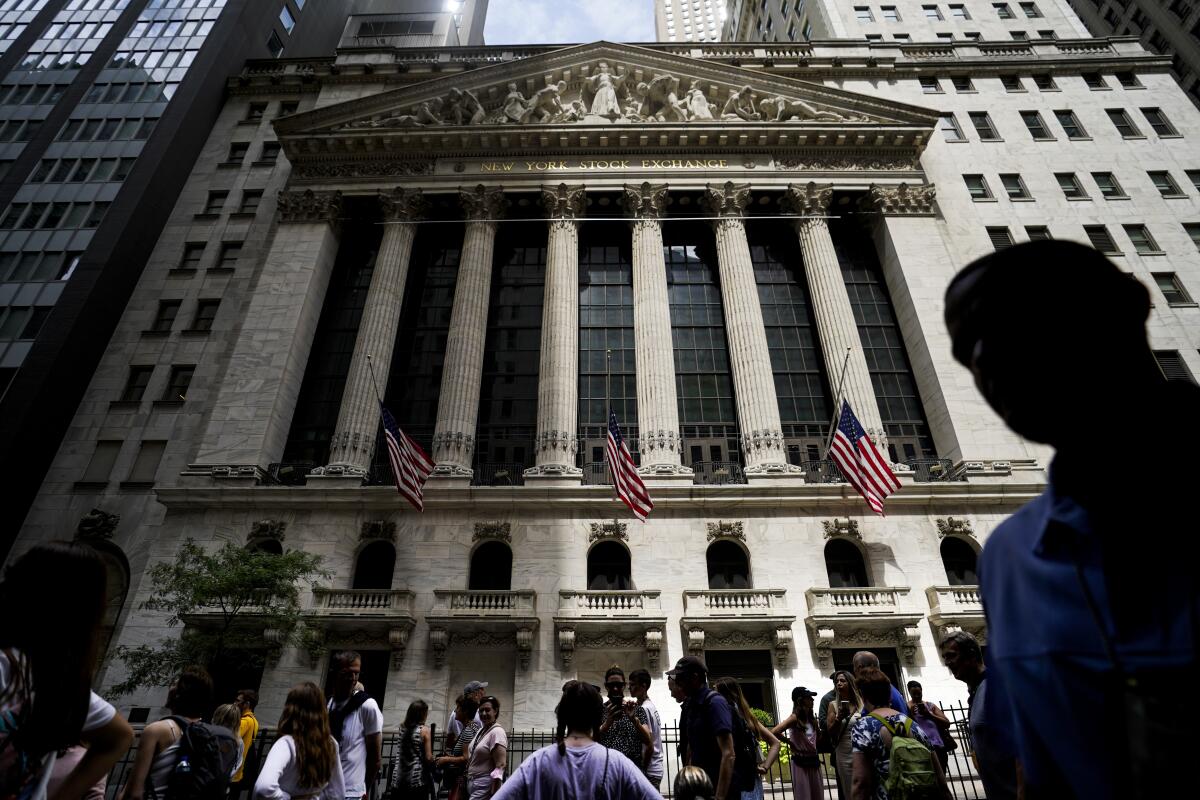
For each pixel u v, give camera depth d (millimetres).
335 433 26531
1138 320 1411
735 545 24000
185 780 5277
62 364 28172
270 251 31062
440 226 33688
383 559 24141
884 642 21516
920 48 39844
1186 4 47719
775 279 32250
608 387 28781
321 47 51906
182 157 35656
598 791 3949
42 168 34969
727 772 5961
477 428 27844
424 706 10078
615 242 33281
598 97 34656
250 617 20203
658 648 21078
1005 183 34250
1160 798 1031
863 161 33531
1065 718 1252
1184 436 1192
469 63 38281
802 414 28219
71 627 2852
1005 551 1607
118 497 26328
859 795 4910
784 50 38969
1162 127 36125
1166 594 1117
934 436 27609
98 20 41906
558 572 22953
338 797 5520
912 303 29656
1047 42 40219
